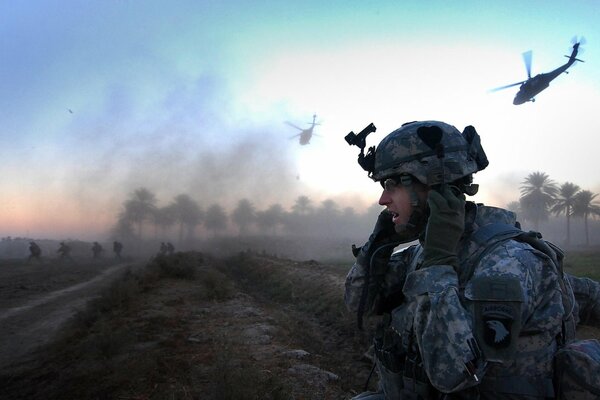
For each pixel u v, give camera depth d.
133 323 8.06
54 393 4.86
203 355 5.73
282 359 5.78
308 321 9.95
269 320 8.61
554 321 1.12
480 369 1.04
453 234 1.16
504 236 1.20
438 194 1.20
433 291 1.12
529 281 1.11
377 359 1.51
